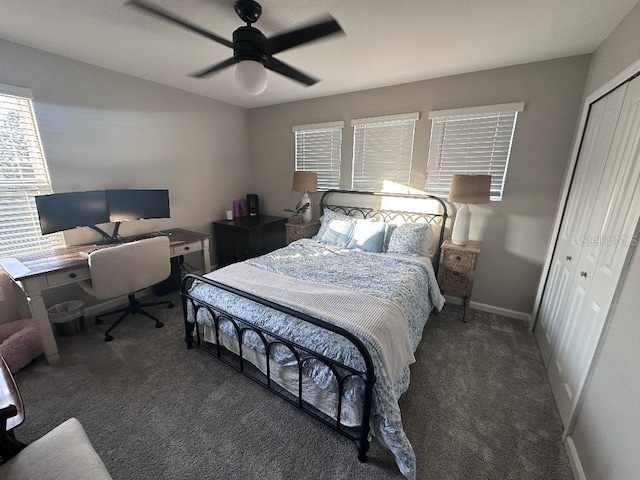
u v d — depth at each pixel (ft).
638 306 3.66
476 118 8.91
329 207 12.39
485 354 7.48
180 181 11.45
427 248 9.46
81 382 6.33
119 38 6.73
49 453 3.28
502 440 5.05
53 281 6.72
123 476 4.41
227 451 4.81
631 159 4.50
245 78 5.54
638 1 4.92
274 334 5.32
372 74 8.91
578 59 7.41
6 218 7.41
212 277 7.25
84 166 8.63
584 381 4.71
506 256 9.19
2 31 6.42
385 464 4.61
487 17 5.66
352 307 5.59
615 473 3.56
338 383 4.66
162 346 7.64
